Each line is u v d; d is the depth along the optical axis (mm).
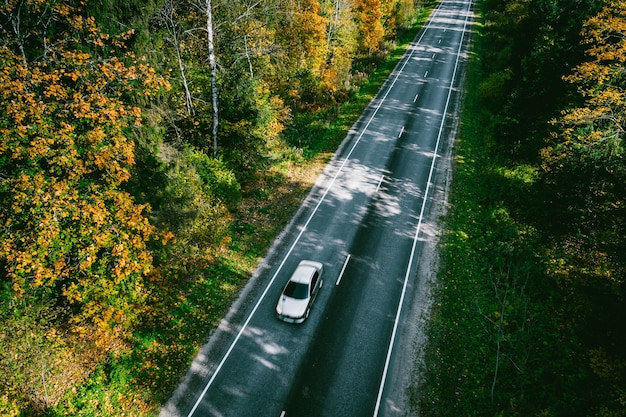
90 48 13625
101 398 12859
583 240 17750
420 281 18000
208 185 19719
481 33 56531
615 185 15102
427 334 15469
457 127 32125
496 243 19641
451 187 24875
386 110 35625
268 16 25297
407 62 47344
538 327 15047
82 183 11195
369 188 24859
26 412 11656
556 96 23719
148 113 16312
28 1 11344
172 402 13000
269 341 15109
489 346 14797
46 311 12062
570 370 13617
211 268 18344
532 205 20109
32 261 10078
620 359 12930
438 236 20828
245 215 22188
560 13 27859
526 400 12797
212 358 14438
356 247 20016
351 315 16234
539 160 24188
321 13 37656
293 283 16328
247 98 21781
